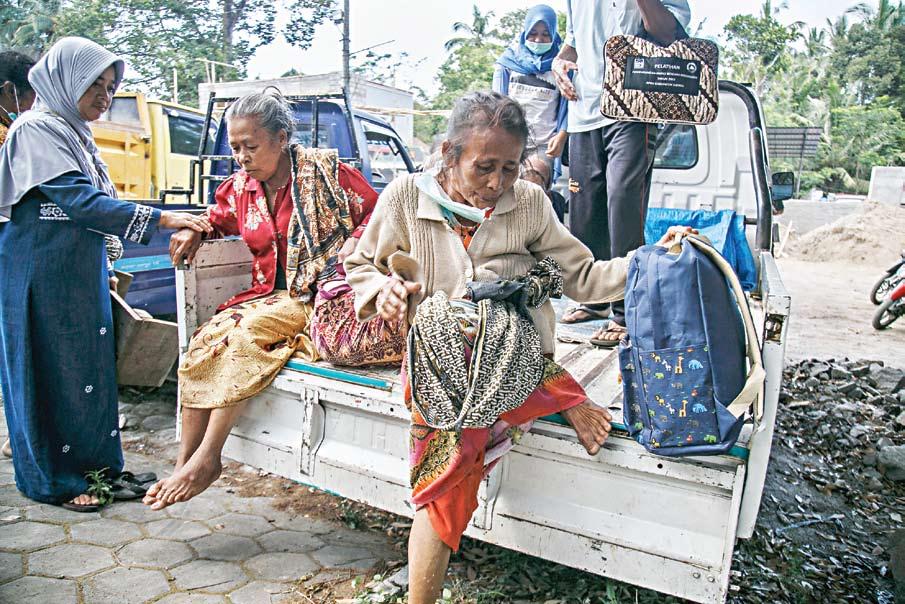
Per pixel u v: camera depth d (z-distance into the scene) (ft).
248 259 11.04
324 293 9.08
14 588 8.27
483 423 6.62
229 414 9.12
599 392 8.59
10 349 9.83
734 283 6.53
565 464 7.53
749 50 131.95
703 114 10.85
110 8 71.61
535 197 7.47
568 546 7.48
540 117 16.40
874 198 71.97
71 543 9.34
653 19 10.77
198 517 10.25
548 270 7.45
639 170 11.42
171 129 27.53
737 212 16.88
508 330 6.77
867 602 9.41
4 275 9.73
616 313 10.77
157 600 8.18
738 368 6.54
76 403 10.21
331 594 8.43
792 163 123.44
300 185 9.52
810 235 57.47
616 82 10.84
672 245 6.82
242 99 9.25
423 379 6.67
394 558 9.34
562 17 73.72
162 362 12.09
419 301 7.36
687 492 7.03
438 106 126.31
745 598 9.15
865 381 19.44
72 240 9.89
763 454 6.68
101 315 10.39
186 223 9.84
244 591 8.42
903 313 27.86
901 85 148.77
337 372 8.73
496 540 7.85
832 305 34.86
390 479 8.41
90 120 10.44
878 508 12.46
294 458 9.12
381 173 27.78
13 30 64.13
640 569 7.18
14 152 9.49
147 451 12.82
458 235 7.27
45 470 10.14
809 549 10.85
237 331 9.14
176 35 77.15
